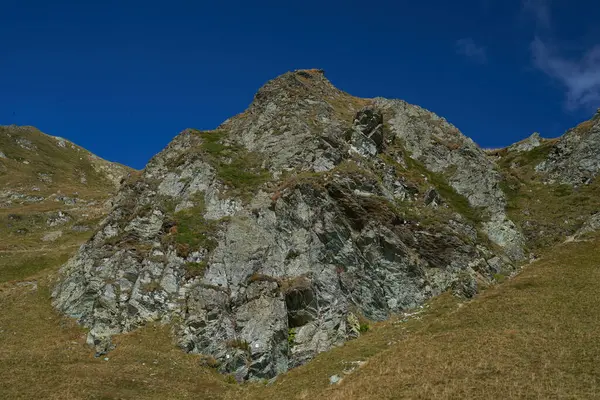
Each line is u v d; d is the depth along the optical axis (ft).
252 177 192.24
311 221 155.63
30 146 539.70
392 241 155.84
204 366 124.77
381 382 99.30
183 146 224.53
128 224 179.83
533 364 97.40
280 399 104.22
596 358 95.96
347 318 135.03
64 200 385.91
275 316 131.85
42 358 121.49
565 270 155.43
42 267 215.51
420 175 211.82
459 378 95.35
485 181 213.46
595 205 208.64
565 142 259.19
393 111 257.96
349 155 192.75
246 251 155.02
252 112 243.40
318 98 240.12
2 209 345.51
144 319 142.92
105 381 110.01
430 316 137.59
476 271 161.58
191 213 177.78
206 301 141.18
